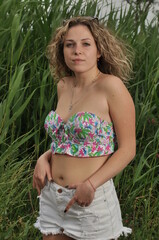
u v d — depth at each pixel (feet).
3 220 12.71
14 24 13.91
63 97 10.42
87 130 9.52
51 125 10.07
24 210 14.11
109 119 9.75
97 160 9.75
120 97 9.57
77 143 9.74
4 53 16.24
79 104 9.93
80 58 9.84
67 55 10.03
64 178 9.91
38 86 16.01
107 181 9.93
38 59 15.96
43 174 10.34
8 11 17.90
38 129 15.46
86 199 9.48
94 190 9.45
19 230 13.10
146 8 20.52
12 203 13.12
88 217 9.80
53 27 16.70
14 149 13.65
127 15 19.08
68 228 9.99
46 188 10.32
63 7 18.38
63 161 9.93
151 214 14.30
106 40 10.32
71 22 10.16
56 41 10.95
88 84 10.01
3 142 14.01
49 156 10.70
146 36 18.90
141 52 17.88
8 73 16.47
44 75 14.56
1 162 13.24
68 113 10.07
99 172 9.52
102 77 9.93
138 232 13.41
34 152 15.70
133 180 13.64
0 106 13.84
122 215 14.37
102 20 18.85
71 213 9.87
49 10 18.16
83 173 9.78
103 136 9.68
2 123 13.42
